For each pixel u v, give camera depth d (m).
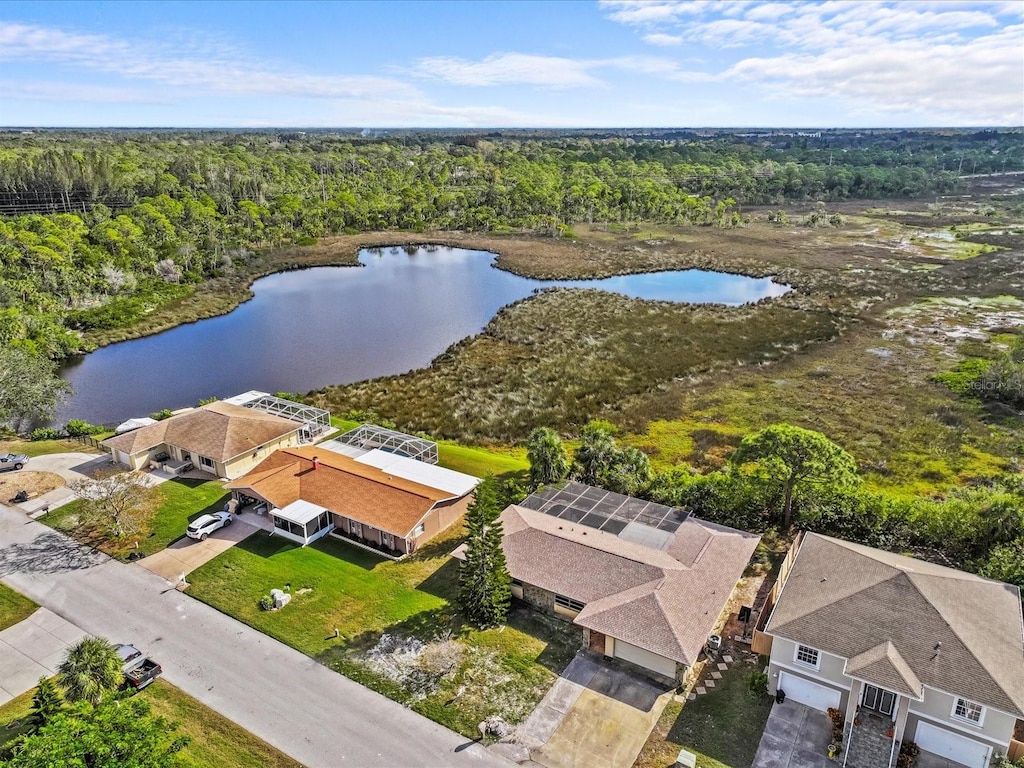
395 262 130.12
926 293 96.06
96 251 101.25
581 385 64.62
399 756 23.77
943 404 58.19
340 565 35.38
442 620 31.00
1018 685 22.17
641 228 156.12
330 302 100.56
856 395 60.97
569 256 127.81
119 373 71.44
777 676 26.17
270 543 37.28
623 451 42.81
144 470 45.66
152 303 93.94
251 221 141.12
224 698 26.39
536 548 32.62
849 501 36.09
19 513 40.12
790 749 23.95
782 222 159.12
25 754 17.86
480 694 26.69
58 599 32.50
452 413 58.75
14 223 105.25
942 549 34.00
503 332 81.38
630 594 29.11
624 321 84.94
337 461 43.09
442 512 38.53
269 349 79.19
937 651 23.48
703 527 34.62
